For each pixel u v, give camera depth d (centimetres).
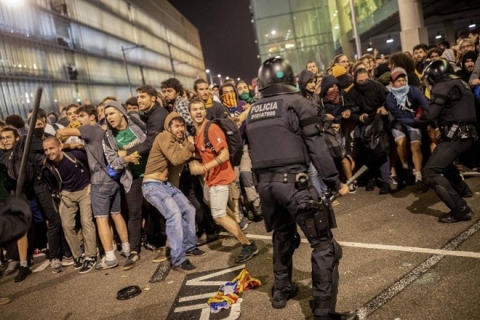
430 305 305
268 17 2862
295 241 342
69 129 509
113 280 475
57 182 519
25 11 3103
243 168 582
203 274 443
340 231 487
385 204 555
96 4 4403
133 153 485
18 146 547
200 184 563
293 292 352
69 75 3631
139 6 5906
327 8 2802
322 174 295
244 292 379
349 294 343
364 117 601
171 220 452
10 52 2866
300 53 2875
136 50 5575
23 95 2922
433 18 2452
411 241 423
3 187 552
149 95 497
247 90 762
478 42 727
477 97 602
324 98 639
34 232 625
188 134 557
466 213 443
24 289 502
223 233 570
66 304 433
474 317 281
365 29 2655
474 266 349
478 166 645
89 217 526
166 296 406
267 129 305
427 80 462
